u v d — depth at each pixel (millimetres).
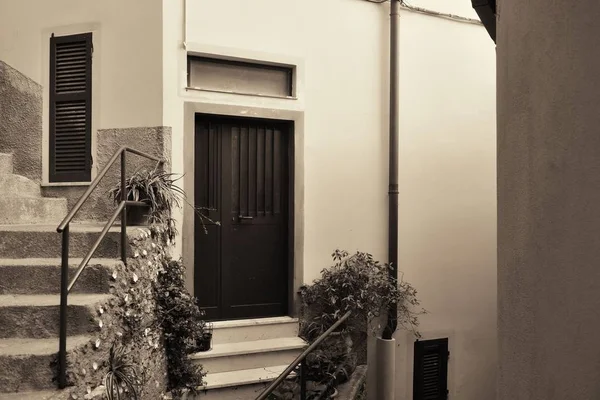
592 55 1240
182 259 4141
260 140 4703
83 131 4355
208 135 4512
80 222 4207
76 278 2543
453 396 5414
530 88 1548
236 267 4609
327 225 4770
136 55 4219
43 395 2354
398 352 5145
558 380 1358
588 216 1242
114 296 2975
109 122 4277
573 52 1314
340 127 4820
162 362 3658
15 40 4488
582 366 1253
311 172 4699
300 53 4637
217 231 4539
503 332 1747
